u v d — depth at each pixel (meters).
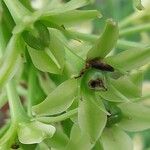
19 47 0.07
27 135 0.07
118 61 0.08
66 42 0.08
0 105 0.08
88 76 0.08
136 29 0.09
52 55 0.07
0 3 0.08
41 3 0.12
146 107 0.09
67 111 0.08
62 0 0.10
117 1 0.14
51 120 0.07
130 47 0.08
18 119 0.08
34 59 0.08
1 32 0.08
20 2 0.08
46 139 0.08
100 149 0.08
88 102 0.08
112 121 0.08
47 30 0.07
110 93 0.08
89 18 0.07
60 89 0.08
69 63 0.08
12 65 0.07
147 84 0.11
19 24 0.07
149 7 0.11
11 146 0.07
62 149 0.08
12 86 0.08
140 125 0.08
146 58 0.08
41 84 0.08
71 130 0.08
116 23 0.07
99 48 0.08
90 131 0.08
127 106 0.08
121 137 0.08
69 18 0.07
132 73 0.08
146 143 0.13
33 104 0.08
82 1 0.07
